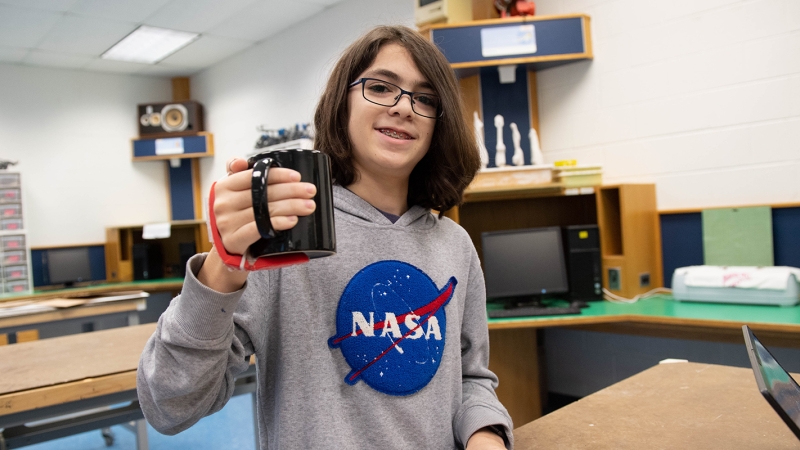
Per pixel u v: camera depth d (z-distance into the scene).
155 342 0.63
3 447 1.50
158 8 4.10
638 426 0.86
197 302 0.59
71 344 1.86
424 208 0.93
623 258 2.50
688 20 2.55
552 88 3.04
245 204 0.52
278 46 4.76
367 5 3.92
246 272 0.60
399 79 0.81
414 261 0.84
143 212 5.75
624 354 2.86
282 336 0.74
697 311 2.08
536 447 0.80
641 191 2.60
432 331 0.82
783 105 2.30
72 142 5.43
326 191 0.57
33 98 5.26
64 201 5.35
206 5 4.09
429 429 0.78
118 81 5.71
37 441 1.59
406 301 0.80
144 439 2.01
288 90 4.68
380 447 0.74
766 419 0.86
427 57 0.82
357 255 0.80
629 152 2.77
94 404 1.44
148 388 0.63
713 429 0.83
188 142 5.50
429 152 0.91
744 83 2.40
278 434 0.72
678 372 1.15
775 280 2.09
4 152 5.11
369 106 0.79
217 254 0.59
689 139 2.57
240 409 3.16
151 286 4.68
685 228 2.60
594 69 2.87
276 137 4.30
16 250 4.47
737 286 2.18
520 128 2.99
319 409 0.72
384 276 0.80
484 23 2.72
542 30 2.75
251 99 5.12
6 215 4.47
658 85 2.66
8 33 4.40
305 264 0.77
